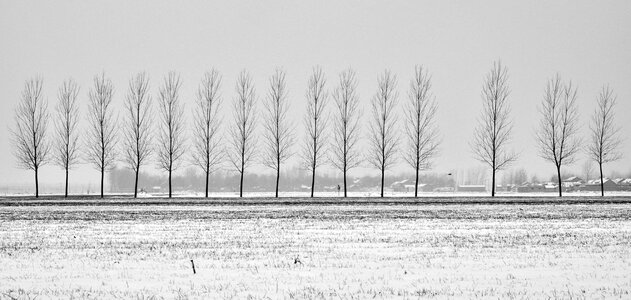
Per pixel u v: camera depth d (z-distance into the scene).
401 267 16.22
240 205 42.28
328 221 29.44
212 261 17.34
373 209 37.62
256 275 15.17
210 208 39.03
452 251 19.06
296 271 15.70
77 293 13.27
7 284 14.28
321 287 13.73
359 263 16.86
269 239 22.34
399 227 26.39
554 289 13.40
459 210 36.50
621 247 19.67
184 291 13.36
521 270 15.72
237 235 23.69
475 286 13.77
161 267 16.41
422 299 12.55
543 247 19.83
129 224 28.30
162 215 33.50
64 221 29.98
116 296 12.97
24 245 20.98
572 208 37.75
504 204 42.47
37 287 13.92
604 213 33.53
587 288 13.52
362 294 13.01
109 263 17.08
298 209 37.88
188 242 21.59
